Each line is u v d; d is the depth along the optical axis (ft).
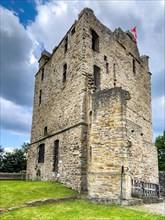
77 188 37.91
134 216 23.57
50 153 52.34
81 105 42.83
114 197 31.17
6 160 105.60
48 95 61.62
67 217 22.79
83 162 39.40
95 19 53.36
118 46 61.36
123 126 33.55
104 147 34.01
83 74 45.11
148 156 57.47
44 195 31.86
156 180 59.62
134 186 36.42
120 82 57.88
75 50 50.06
